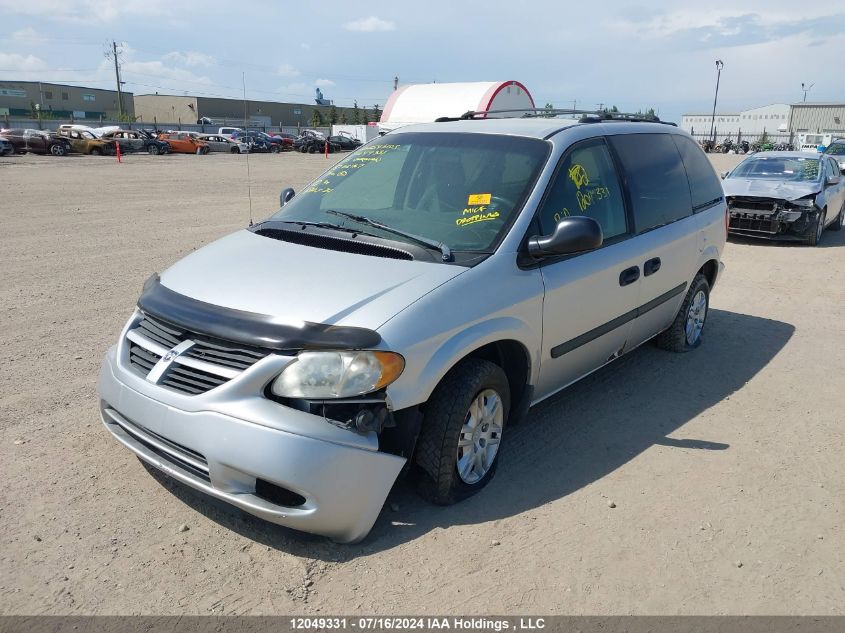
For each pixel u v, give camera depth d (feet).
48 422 14.02
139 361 10.91
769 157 43.11
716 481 12.87
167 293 11.16
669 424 15.23
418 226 12.59
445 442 10.87
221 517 10.96
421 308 10.30
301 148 169.37
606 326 14.61
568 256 13.19
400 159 14.46
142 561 9.89
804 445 14.46
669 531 11.23
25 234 36.52
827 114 254.27
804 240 37.86
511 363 12.75
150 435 10.46
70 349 18.45
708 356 19.74
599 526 11.27
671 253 16.71
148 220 43.14
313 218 13.44
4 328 20.10
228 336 9.80
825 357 19.97
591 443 14.17
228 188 67.15
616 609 9.41
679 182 17.97
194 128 224.12
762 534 11.28
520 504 11.77
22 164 95.61
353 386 9.52
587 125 14.97
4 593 9.16
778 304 26.00
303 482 9.26
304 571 9.81
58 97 299.58
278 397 9.65
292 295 10.37
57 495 11.41
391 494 11.76
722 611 9.48
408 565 10.04
